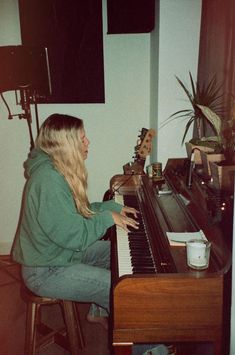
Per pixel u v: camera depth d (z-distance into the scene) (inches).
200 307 53.1
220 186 70.4
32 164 74.6
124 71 127.1
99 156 133.6
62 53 123.6
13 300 108.6
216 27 93.7
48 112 129.5
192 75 109.3
